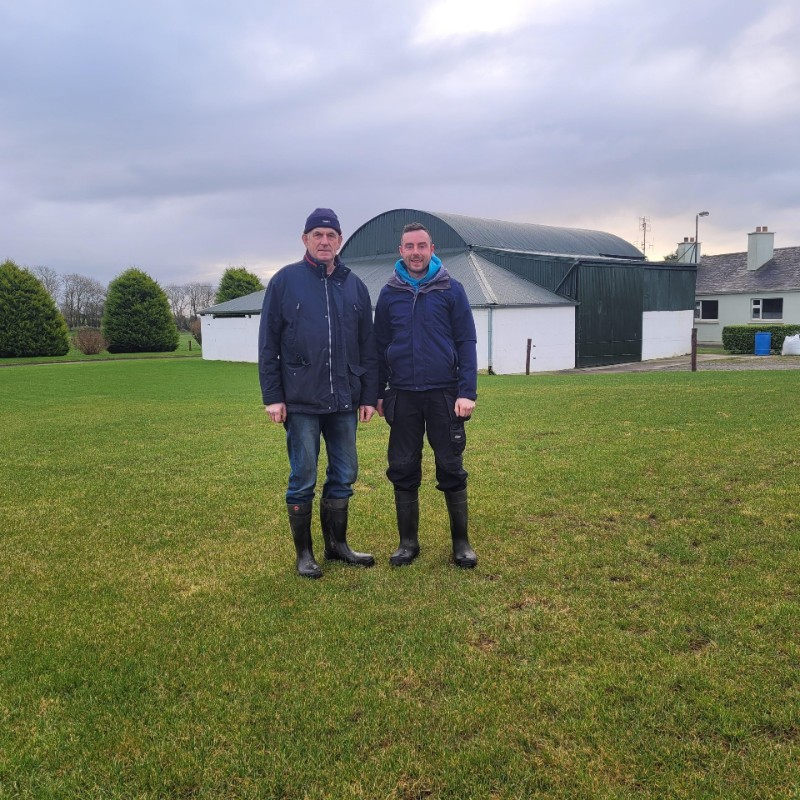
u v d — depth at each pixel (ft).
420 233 12.12
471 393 12.09
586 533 13.35
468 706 7.79
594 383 43.68
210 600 10.91
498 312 70.44
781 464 17.78
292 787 6.61
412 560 12.38
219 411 35.70
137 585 11.56
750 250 109.19
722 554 11.93
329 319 11.84
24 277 120.67
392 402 12.34
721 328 110.52
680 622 9.52
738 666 8.34
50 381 61.26
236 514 15.81
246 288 157.69
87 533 14.55
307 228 11.85
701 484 16.31
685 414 26.48
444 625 9.76
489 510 15.05
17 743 7.33
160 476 19.95
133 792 6.61
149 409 37.42
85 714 7.83
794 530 12.93
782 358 79.36
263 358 12.04
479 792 6.47
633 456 19.54
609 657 8.70
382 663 8.80
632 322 84.23
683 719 7.40
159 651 9.22
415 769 6.79
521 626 9.63
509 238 96.17
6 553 13.29
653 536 12.98
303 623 9.98
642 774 6.61
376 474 19.36
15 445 25.88
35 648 9.34
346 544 12.77
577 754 6.94
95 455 23.49
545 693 7.97
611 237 119.75
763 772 6.56
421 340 12.09
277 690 8.25
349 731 7.43
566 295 78.13
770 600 10.06
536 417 27.99
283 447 24.34
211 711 7.84
